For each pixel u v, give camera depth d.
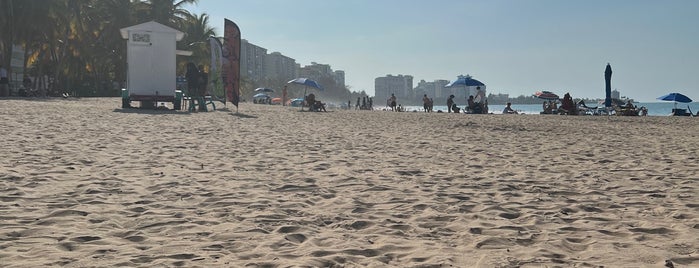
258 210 5.45
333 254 3.98
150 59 24.30
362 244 4.28
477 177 7.84
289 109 36.16
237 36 23.59
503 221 5.16
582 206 5.84
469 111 39.62
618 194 6.62
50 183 6.54
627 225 5.01
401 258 3.94
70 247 4.02
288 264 3.70
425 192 6.59
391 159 9.82
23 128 13.10
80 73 60.72
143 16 60.47
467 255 4.01
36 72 58.16
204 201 5.81
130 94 24.12
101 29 58.53
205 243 4.21
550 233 4.70
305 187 6.76
